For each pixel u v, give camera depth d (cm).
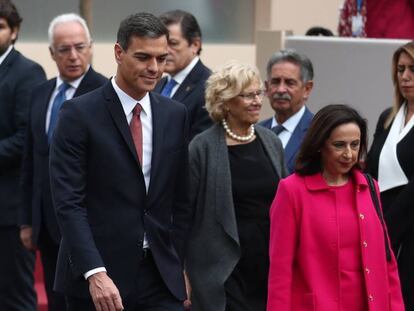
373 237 2045
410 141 2503
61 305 2650
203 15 4162
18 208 2936
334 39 3088
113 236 2089
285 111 2609
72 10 3984
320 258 2038
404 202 2456
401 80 2505
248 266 2381
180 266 2167
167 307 2136
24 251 2975
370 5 3275
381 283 2041
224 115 2397
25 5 3919
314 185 2055
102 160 2088
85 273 2039
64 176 2075
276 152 2420
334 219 2042
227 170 2367
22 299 2989
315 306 2014
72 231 2048
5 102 2917
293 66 2595
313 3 4269
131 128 2119
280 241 2050
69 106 2102
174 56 2767
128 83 2102
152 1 4072
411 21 3272
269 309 2047
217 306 2366
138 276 2111
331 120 2025
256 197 2377
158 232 2127
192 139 2555
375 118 3070
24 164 2783
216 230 2369
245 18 4203
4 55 2939
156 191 2122
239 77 2362
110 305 2033
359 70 3073
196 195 2381
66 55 2705
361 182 2056
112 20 4006
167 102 2170
